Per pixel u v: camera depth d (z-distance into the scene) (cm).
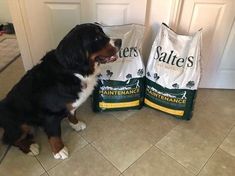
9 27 333
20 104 129
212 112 184
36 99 127
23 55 175
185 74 154
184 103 163
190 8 169
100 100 171
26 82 129
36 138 155
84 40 120
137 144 152
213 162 142
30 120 134
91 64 130
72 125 159
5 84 208
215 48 190
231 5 167
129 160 141
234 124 172
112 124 168
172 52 156
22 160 139
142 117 175
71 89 127
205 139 158
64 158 141
